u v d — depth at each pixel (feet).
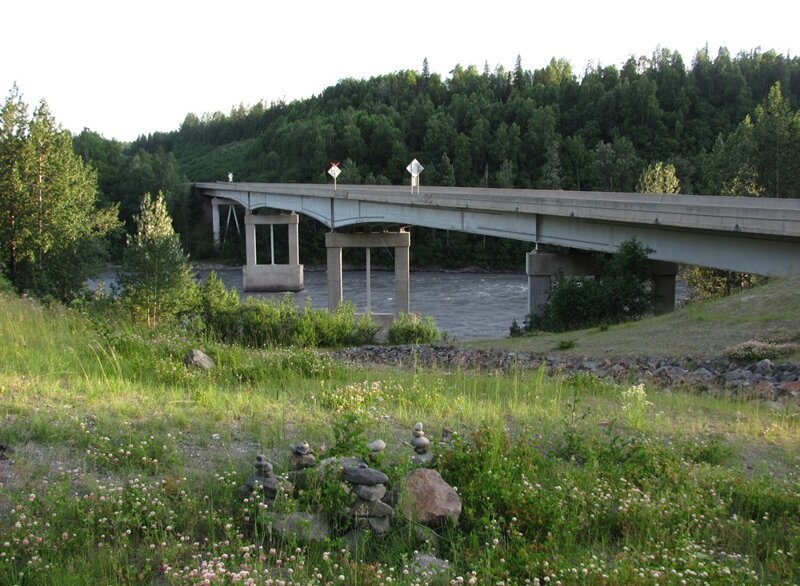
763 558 22.76
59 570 17.87
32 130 131.64
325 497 21.81
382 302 227.81
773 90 190.29
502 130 414.62
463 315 194.59
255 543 20.30
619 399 47.37
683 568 20.33
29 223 130.52
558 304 109.81
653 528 23.32
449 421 35.35
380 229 208.23
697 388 55.77
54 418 29.45
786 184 175.32
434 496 22.41
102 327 51.96
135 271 122.72
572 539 22.03
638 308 106.01
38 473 23.52
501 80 592.60
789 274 84.89
